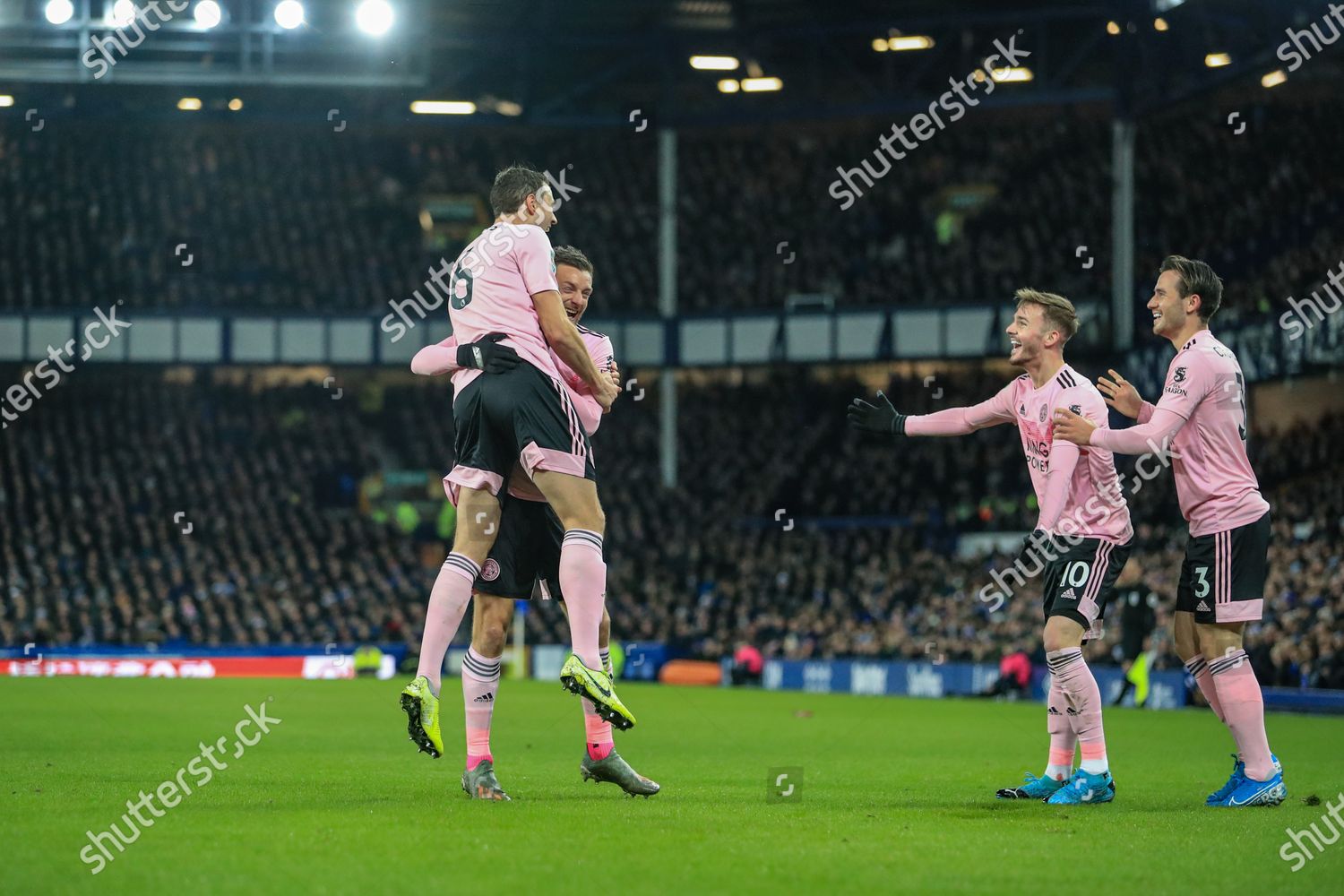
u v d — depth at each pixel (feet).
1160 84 127.13
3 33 113.29
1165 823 25.30
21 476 147.33
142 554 140.97
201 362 150.92
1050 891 18.25
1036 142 151.64
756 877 18.67
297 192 163.73
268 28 116.37
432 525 157.58
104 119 143.84
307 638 129.08
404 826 22.56
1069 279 138.92
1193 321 30.30
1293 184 129.18
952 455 144.36
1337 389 122.93
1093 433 29.09
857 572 130.93
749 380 161.27
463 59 150.61
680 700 92.27
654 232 159.74
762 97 160.97
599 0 140.36
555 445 25.91
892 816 25.64
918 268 148.25
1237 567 29.32
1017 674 97.50
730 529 145.28
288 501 150.82
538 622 131.23
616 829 22.62
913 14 144.36
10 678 104.42
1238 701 29.30
